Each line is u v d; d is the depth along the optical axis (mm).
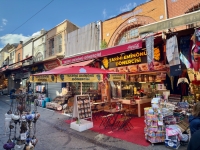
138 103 8719
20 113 3779
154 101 4957
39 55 19016
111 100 9352
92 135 5793
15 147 3500
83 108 6727
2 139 5531
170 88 6781
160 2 8164
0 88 29016
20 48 24078
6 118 3848
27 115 3617
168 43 5508
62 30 15188
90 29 12242
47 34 17406
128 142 5051
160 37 5973
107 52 7914
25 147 3428
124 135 5715
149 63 5895
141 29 5438
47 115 9508
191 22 4371
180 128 4852
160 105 4906
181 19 4559
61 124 7410
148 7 8719
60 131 6363
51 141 5293
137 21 9250
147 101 9219
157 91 9570
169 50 5453
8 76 26922
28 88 17562
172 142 4520
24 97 4137
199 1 6820
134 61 7984
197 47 4637
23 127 3607
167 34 5605
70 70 6117
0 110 10992
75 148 4711
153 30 5129
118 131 6180
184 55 5645
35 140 3682
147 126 5027
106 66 9562
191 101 6031
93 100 9891
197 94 6203
